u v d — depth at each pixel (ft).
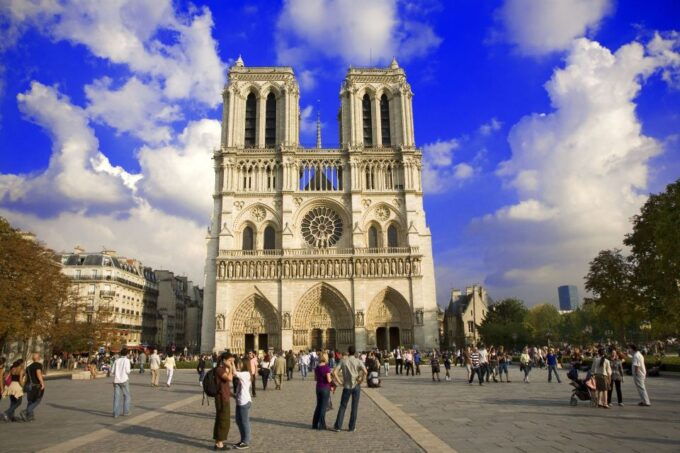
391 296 347.77
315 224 364.79
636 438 65.05
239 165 368.27
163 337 506.07
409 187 367.25
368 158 373.20
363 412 97.76
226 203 356.38
